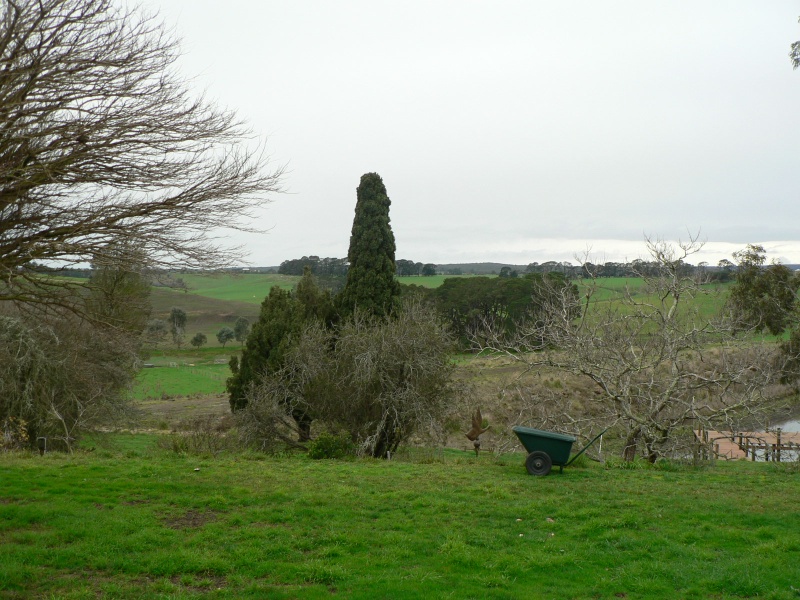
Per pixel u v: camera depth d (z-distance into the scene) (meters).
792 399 30.16
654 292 18.25
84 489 10.76
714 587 6.94
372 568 7.53
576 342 17.22
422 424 19.78
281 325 25.56
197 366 60.03
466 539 8.61
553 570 7.54
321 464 14.51
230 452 18.05
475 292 58.12
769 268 35.22
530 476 12.94
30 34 6.94
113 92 7.72
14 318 19.50
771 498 10.88
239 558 7.68
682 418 16.64
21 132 7.36
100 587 6.81
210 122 8.45
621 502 10.51
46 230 7.75
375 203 29.36
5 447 18.28
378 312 28.39
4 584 6.70
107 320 9.41
